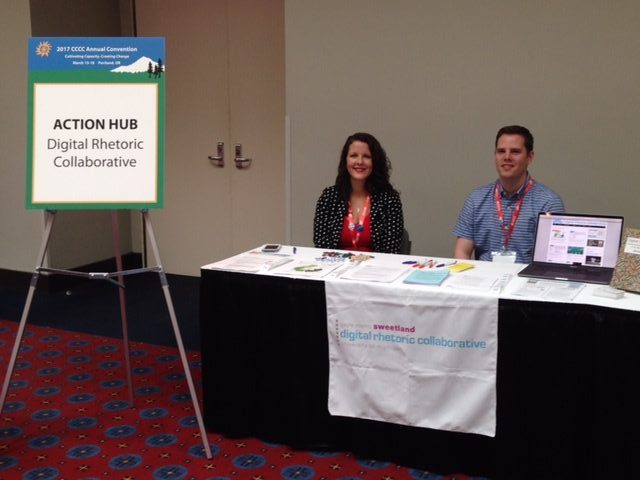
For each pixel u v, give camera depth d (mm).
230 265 2814
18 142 5195
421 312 2422
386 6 4070
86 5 5359
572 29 3678
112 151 2662
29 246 5305
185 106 5559
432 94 4051
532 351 2316
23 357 3828
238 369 2789
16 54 5059
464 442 2508
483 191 3189
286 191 4562
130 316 4648
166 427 2961
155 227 5883
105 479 2525
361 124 4258
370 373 2539
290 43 4367
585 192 3805
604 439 2246
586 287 2434
